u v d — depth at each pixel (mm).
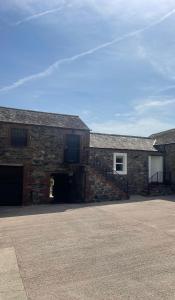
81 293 6887
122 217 15750
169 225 13484
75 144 23828
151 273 7914
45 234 12508
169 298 6492
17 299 6684
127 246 10414
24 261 9219
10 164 21344
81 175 23094
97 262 8906
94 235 12102
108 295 6734
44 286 7355
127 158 26297
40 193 22094
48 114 24516
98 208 19156
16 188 21891
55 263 8953
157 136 31406
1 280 7805
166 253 9508
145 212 17125
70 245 10781
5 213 18062
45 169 22375
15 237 12148
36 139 22250
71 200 24250
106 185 23031
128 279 7586
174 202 21250
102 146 25500
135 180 26438
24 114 23266
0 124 21297
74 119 24984
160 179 27734
